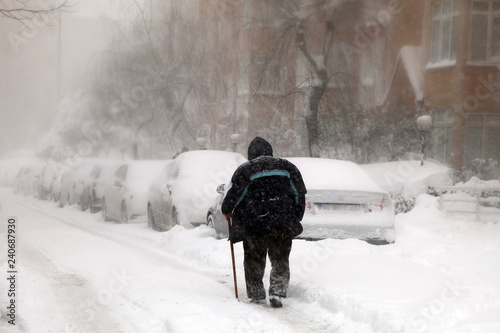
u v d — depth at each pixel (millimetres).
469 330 6020
